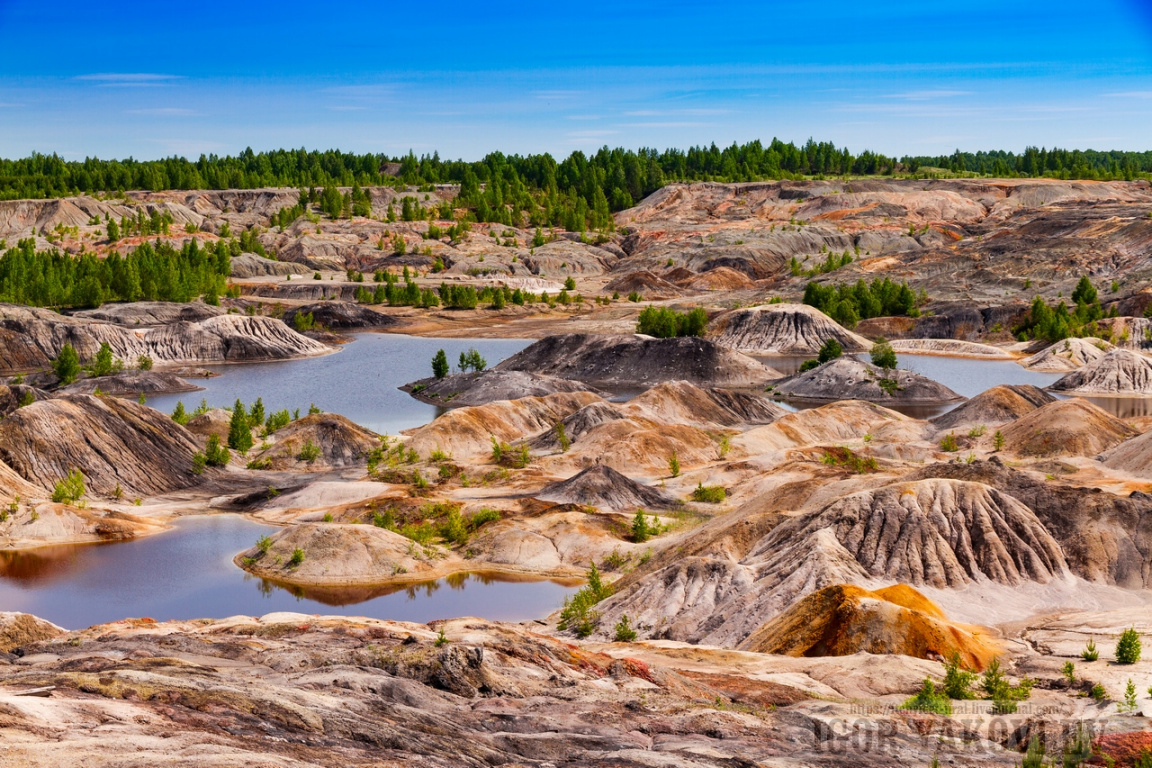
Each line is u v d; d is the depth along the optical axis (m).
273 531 67.81
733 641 44.19
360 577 58.12
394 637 36.12
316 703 23.36
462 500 71.69
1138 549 49.91
